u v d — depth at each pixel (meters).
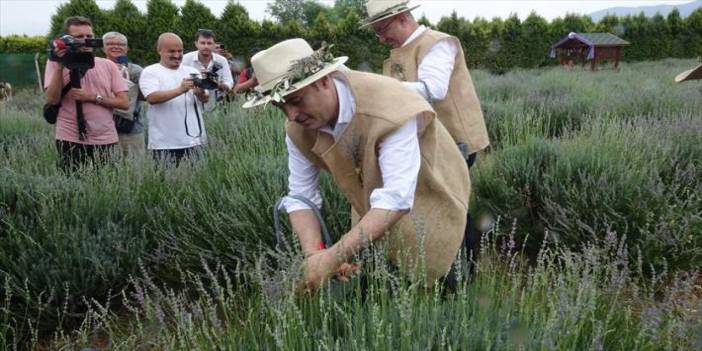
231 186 3.71
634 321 2.15
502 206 3.85
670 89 8.73
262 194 3.42
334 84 1.85
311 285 1.95
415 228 2.02
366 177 1.97
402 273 2.05
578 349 1.92
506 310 2.03
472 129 3.14
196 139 5.04
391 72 3.23
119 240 3.21
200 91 4.97
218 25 25.69
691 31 32.69
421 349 1.84
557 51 27.53
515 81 13.30
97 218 3.39
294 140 2.09
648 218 3.19
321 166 2.15
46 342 2.88
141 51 24.30
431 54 2.99
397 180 1.82
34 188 3.63
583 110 7.72
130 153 4.51
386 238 2.08
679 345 1.88
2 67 24.06
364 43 27.78
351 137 1.89
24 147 5.16
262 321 2.03
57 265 2.99
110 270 3.09
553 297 2.10
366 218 1.84
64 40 4.32
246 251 3.12
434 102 3.12
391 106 1.82
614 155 3.94
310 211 2.19
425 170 2.01
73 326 2.99
